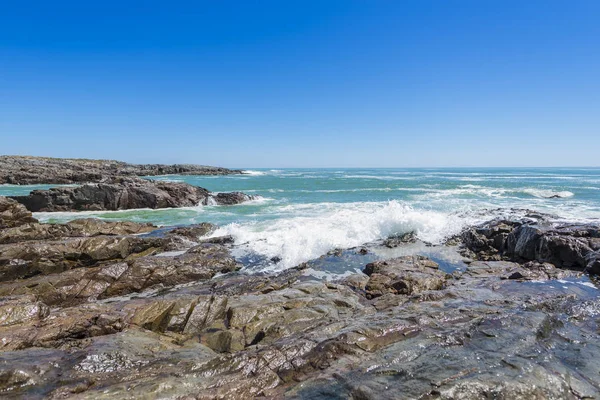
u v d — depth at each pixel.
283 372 5.94
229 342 7.93
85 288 11.98
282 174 100.88
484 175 83.00
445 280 12.05
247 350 6.84
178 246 17.11
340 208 27.52
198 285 12.94
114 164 86.62
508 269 13.13
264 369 5.96
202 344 7.98
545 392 5.07
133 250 15.69
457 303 9.00
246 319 8.88
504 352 6.13
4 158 71.62
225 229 20.02
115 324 8.61
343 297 10.38
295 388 5.38
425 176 79.62
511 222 17.53
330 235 18.23
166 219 24.78
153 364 6.20
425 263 13.73
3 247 13.02
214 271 14.04
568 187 40.69
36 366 5.83
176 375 5.73
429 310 8.20
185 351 6.94
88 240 14.59
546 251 13.56
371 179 66.62
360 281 12.07
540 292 10.19
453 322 7.57
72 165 69.38
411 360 5.95
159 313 9.18
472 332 6.89
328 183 56.81
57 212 27.95
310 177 79.06
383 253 16.12
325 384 5.40
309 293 10.62
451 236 18.33
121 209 29.66
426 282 11.43
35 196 28.20
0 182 49.47
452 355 6.04
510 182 52.28
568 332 7.29
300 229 19.20
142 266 13.16
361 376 5.53
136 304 9.96
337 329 7.45
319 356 6.24
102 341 7.09
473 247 16.77
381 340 6.70
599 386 5.40
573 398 5.07
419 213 20.47
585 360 6.14
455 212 22.98
